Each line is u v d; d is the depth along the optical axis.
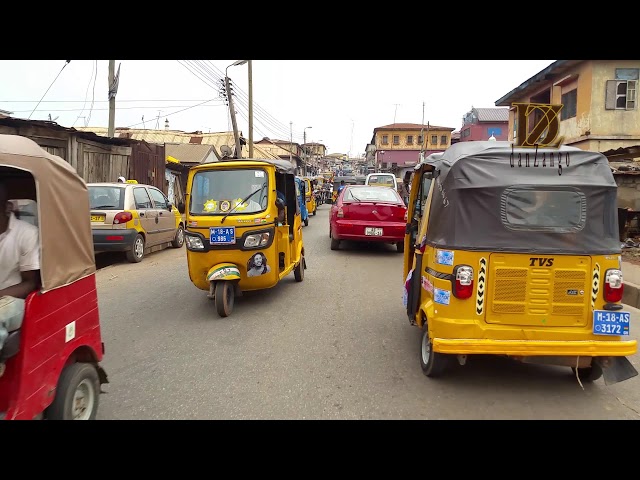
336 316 6.55
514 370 4.70
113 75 15.88
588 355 3.87
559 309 3.96
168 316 6.57
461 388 4.26
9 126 11.38
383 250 12.68
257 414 3.76
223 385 4.30
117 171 15.95
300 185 18.36
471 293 3.96
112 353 5.15
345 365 4.79
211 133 39.56
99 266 10.41
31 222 3.44
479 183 3.99
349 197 12.03
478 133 46.12
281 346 5.35
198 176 6.90
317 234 16.47
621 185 13.56
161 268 10.05
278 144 69.38
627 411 3.86
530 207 3.97
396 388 4.24
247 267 6.48
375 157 69.19
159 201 12.20
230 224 6.44
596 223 3.98
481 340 3.90
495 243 3.95
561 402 4.00
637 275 8.63
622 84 18.06
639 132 18.03
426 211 4.85
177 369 4.69
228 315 6.56
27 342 2.74
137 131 36.41
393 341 5.53
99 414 3.76
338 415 3.75
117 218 10.05
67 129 12.66
